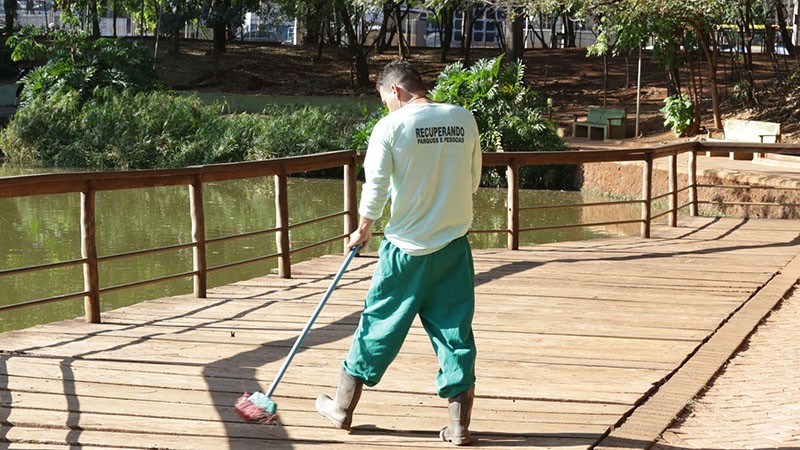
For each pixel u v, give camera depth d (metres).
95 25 37.53
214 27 35.53
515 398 4.77
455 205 3.92
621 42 23.30
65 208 16.98
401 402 4.70
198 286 7.13
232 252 12.72
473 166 4.06
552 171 20.42
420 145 3.86
